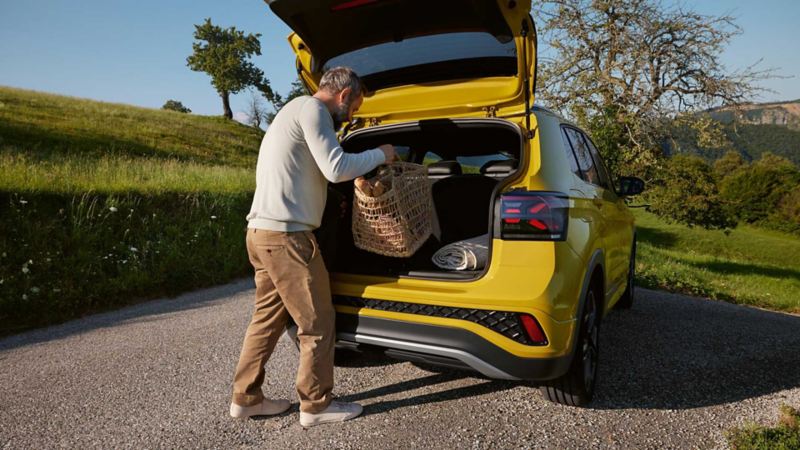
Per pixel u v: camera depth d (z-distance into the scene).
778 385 3.27
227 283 6.88
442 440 2.49
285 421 2.76
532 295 2.31
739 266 16.17
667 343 4.23
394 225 2.66
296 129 2.48
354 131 3.39
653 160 13.55
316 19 2.84
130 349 4.07
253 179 13.56
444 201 3.24
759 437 2.44
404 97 3.27
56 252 6.29
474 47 2.94
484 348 2.38
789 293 10.62
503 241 2.43
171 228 7.85
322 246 2.80
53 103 30.30
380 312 2.60
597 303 3.16
